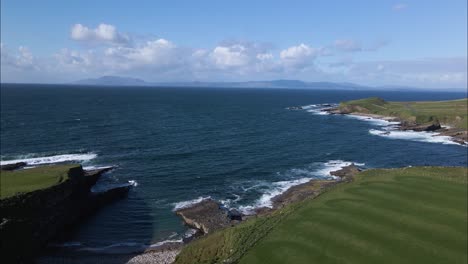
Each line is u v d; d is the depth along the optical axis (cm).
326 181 4378
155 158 5762
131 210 3759
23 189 3069
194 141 7244
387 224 2595
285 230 2591
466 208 2861
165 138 7494
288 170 5231
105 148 6400
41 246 2959
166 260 2758
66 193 3381
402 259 2155
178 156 5925
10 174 3531
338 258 2186
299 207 3031
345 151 6700
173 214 3656
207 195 4175
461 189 3316
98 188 4266
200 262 2439
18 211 2838
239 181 4688
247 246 2414
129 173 4950
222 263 2252
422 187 3378
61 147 6375
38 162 5344
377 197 3125
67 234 3250
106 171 4988
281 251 2300
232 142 7219
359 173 4338
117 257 2831
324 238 2428
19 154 5781
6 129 7775
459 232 2456
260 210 3684
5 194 2927
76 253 2909
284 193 4116
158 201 3994
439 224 2578
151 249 2953
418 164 6006
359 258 2177
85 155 5856
